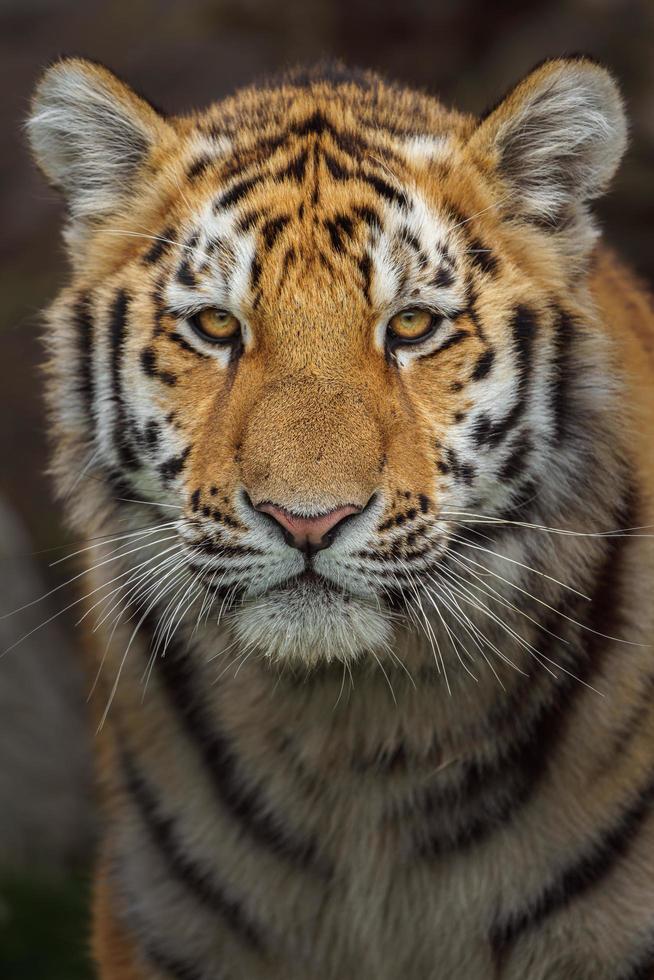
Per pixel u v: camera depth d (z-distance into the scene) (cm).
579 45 1689
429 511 579
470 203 614
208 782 658
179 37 2033
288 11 1972
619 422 626
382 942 663
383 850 651
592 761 629
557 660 632
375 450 559
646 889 635
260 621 578
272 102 657
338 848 653
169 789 664
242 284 577
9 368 1747
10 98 2041
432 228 594
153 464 607
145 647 653
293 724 639
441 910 653
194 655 647
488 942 656
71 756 1198
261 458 550
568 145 627
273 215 588
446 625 601
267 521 561
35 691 1202
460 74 1792
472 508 601
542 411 609
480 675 628
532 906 647
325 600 571
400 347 586
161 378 598
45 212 1908
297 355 566
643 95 1598
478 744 636
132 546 634
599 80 621
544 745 635
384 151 617
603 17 1703
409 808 644
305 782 646
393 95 675
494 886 648
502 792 640
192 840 661
